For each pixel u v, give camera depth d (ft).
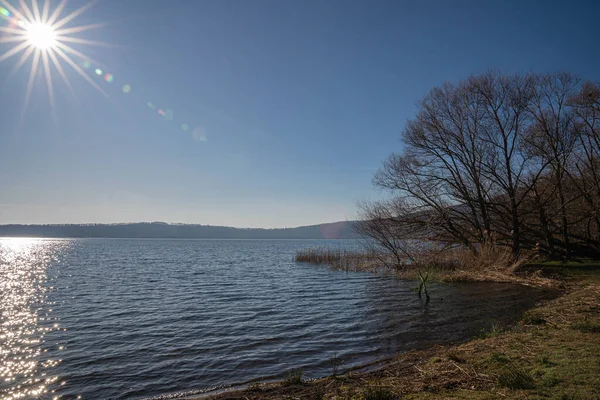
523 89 81.61
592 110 79.77
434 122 87.30
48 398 24.82
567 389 16.01
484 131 84.48
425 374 21.43
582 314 33.30
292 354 32.53
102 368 30.32
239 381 26.43
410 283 77.30
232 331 41.47
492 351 24.29
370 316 47.11
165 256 201.67
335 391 20.74
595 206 81.56
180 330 42.45
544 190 85.30
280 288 75.61
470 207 88.33
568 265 78.74
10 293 72.33
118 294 70.59
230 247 344.08
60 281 92.27
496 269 74.69
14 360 32.53
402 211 91.45
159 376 28.27
